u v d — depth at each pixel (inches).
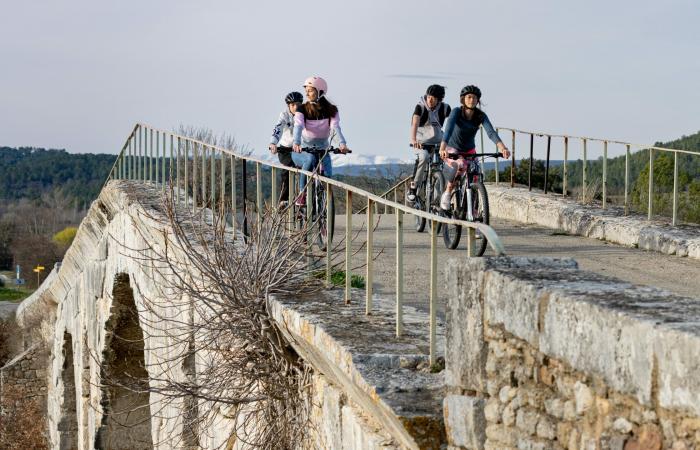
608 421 185.6
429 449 251.0
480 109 626.8
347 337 323.6
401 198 1396.4
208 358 502.3
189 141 697.6
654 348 169.8
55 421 1469.0
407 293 494.9
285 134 636.1
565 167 841.5
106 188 880.9
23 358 1700.3
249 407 458.0
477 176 626.2
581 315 193.5
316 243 544.1
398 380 280.5
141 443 975.6
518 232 764.0
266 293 421.7
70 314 1288.1
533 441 215.0
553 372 207.0
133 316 920.9
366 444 294.8
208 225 586.9
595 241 703.7
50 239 5851.4
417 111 699.4
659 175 868.6
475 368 239.5
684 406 161.8
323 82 610.2
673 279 526.3
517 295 219.8
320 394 371.6
